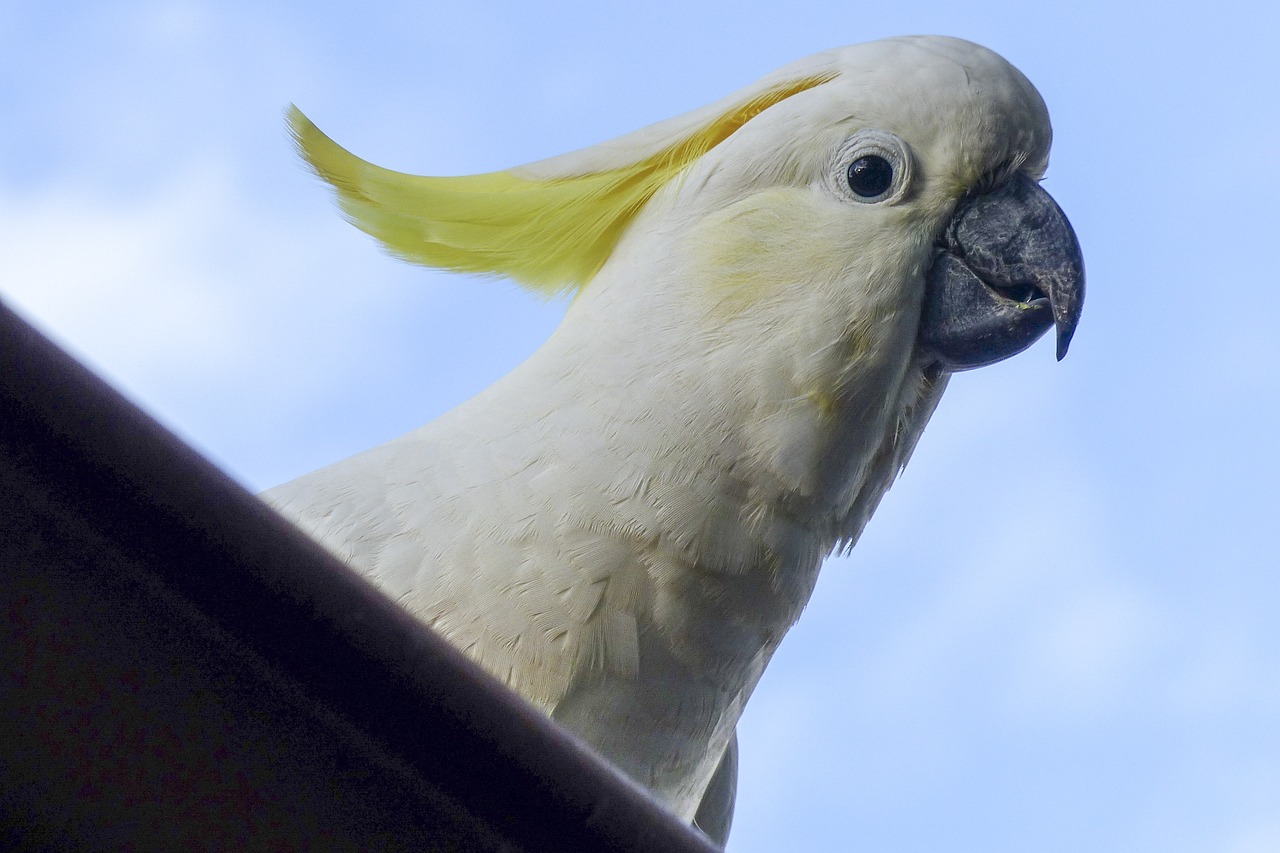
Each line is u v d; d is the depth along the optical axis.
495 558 1.13
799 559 1.15
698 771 1.16
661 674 1.14
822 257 1.17
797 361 1.16
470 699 0.79
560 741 0.82
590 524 1.13
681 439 1.14
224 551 0.73
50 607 0.70
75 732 0.71
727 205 1.17
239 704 0.74
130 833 0.73
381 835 0.76
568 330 1.17
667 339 1.16
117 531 0.71
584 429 1.14
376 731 0.76
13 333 0.69
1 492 0.69
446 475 1.14
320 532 1.13
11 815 0.71
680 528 1.14
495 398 1.16
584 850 0.81
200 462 0.74
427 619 1.12
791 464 1.15
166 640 0.72
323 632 0.75
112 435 0.71
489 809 0.79
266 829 0.74
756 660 1.16
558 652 1.13
